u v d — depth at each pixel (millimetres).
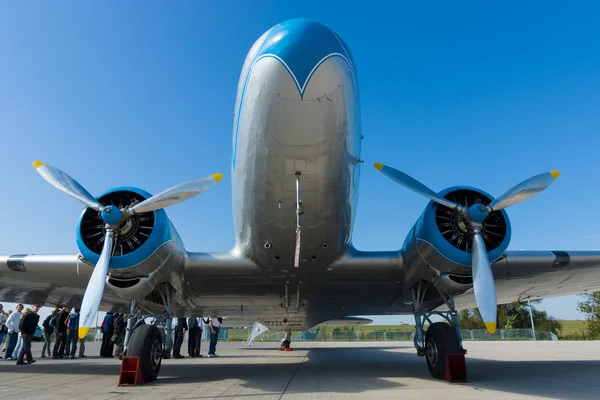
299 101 4750
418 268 6559
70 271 7160
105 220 5586
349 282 7605
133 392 4766
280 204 5867
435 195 6086
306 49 4695
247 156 5586
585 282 8156
